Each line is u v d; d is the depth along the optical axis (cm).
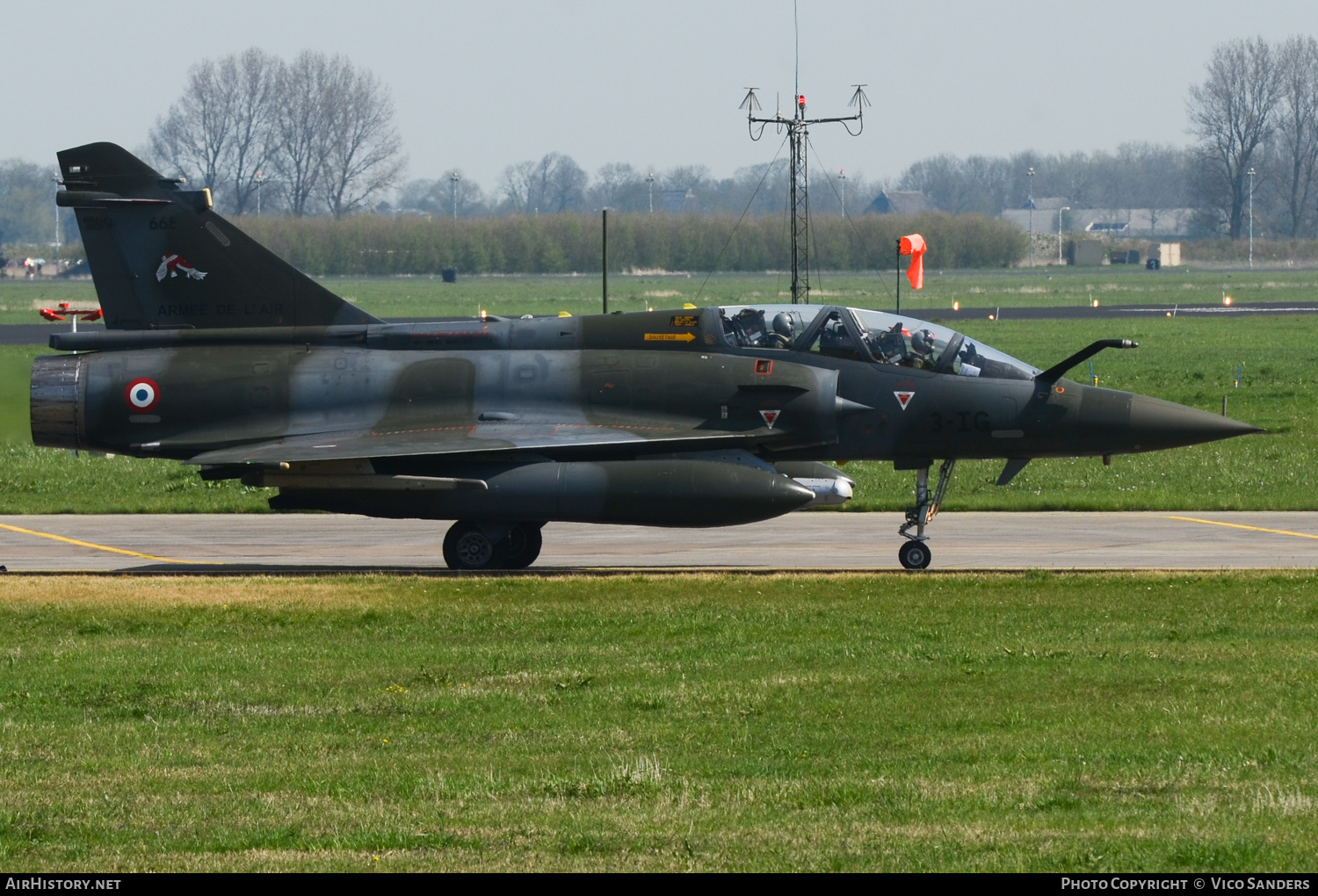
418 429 7656
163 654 5516
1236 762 3931
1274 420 14762
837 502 7775
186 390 7862
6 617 6259
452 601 6562
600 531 9225
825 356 7812
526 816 3506
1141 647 5441
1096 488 10938
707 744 4206
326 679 5084
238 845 3322
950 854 3183
